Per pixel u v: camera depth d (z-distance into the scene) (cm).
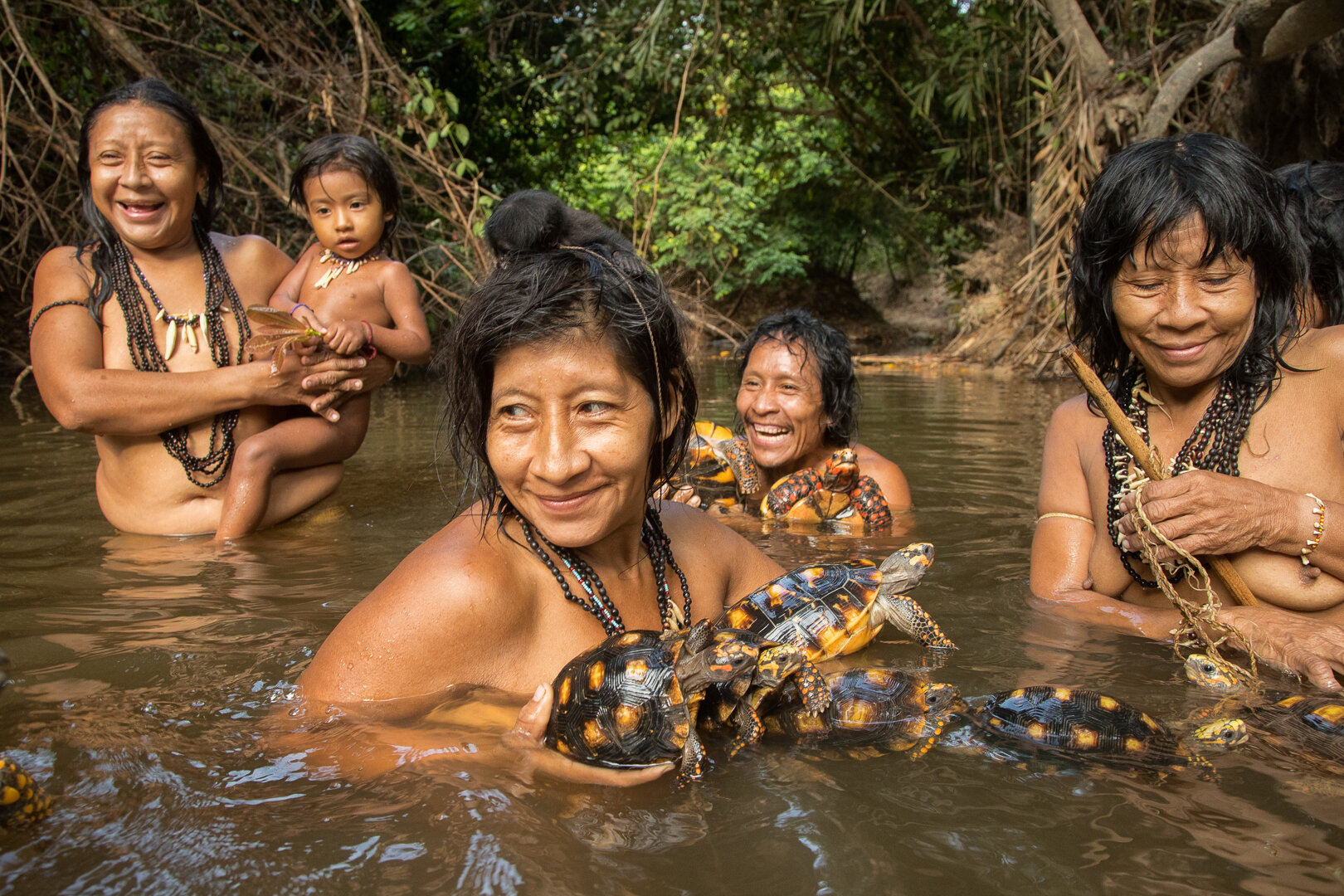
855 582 247
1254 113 1043
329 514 409
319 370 393
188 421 372
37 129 811
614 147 1831
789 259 2011
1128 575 279
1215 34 1095
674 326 189
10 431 617
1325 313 290
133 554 340
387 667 192
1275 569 249
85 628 253
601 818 156
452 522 215
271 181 880
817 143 1945
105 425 362
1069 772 173
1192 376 251
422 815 154
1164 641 252
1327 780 169
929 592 299
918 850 147
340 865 140
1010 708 190
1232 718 198
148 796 159
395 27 1146
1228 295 238
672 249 1772
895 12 1516
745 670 180
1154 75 1133
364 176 436
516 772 170
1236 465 256
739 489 453
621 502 184
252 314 375
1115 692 215
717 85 1530
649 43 1247
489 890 135
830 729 192
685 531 245
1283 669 228
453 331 186
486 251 843
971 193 1638
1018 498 452
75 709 197
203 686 211
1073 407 302
